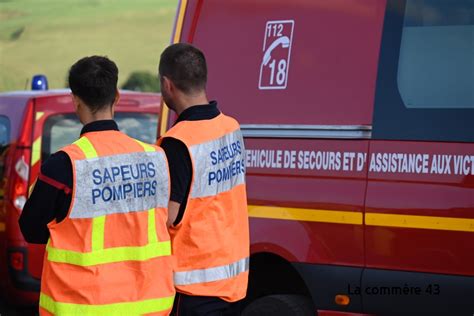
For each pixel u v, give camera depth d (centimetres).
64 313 830
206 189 939
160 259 873
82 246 830
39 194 826
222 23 1259
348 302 1129
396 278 1090
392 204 1090
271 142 1190
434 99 1080
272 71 1202
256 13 1230
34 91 1844
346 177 1127
